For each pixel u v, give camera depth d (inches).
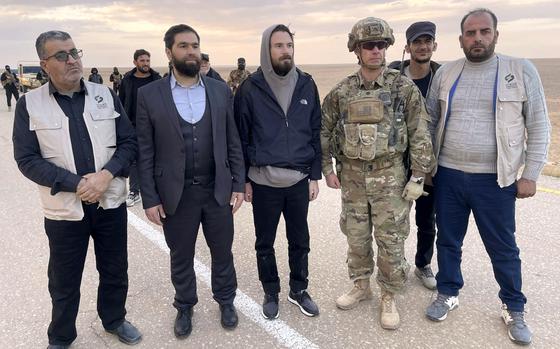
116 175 101.2
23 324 121.3
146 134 108.9
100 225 105.4
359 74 115.3
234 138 115.1
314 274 148.6
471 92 111.5
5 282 145.6
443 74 117.7
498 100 107.6
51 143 94.5
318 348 109.6
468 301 129.5
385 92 111.2
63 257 101.7
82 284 143.3
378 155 111.6
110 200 103.0
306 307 123.8
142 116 108.0
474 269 148.3
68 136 95.5
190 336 116.0
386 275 118.7
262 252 122.4
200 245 173.9
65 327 107.0
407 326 118.2
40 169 93.3
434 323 119.3
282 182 113.9
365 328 117.8
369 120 110.6
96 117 99.0
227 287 121.3
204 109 110.5
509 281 114.3
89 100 99.1
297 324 120.4
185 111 109.1
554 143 347.3
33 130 93.5
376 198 115.9
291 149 113.3
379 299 133.1
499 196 112.6
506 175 109.0
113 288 110.9
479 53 107.3
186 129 108.5
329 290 138.1
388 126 111.3
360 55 110.5
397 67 139.9
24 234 188.9
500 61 109.5
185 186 111.4
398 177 115.5
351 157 113.8
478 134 111.0
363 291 128.4
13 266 157.6
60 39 91.6
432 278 138.6
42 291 139.3
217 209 115.7
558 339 110.7
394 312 119.4
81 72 96.3
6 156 357.1
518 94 106.5
